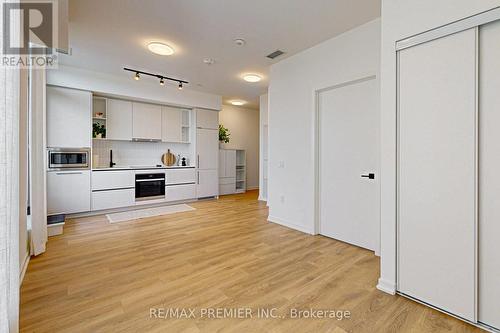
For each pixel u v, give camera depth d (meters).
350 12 2.52
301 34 2.97
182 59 3.74
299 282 2.06
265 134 5.97
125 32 2.93
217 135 6.21
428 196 1.72
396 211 1.88
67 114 4.09
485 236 1.51
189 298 1.81
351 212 3.00
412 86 1.79
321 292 1.91
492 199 1.49
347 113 3.04
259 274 2.19
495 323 1.47
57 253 2.62
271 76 4.00
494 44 1.47
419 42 1.72
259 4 2.39
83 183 4.23
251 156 7.90
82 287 1.94
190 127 5.95
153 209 4.90
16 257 1.21
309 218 3.41
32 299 1.77
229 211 4.76
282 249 2.80
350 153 3.01
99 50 3.43
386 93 1.92
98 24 2.75
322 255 2.64
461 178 1.58
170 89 5.25
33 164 2.45
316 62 3.27
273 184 4.00
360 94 2.90
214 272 2.22
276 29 2.86
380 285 1.96
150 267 2.31
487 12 1.45
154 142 5.70
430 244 1.72
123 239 3.09
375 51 2.66
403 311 1.68
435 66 1.67
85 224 3.77
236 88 5.39
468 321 1.55
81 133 4.21
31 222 2.48
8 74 0.97
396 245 1.88
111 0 2.32
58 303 1.72
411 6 1.77
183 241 3.04
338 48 3.01
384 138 1.93
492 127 1.48
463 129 1.56
